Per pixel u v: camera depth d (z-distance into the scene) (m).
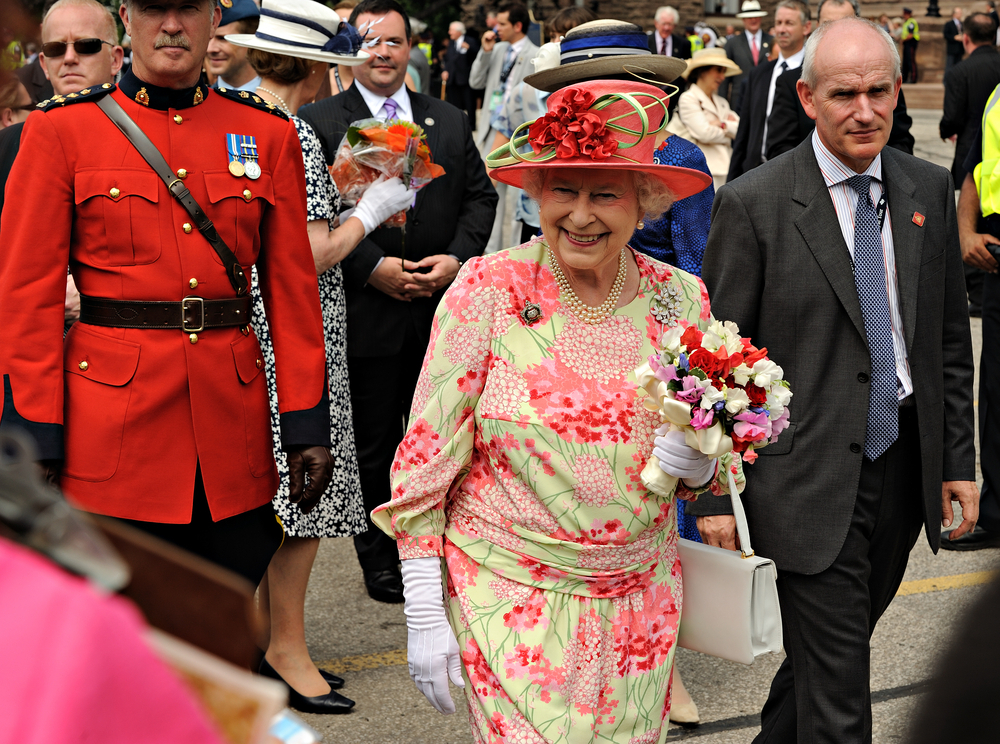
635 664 2.20
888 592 2.88
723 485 2.39
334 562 4.98
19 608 0.61
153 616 0.83
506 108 7.50
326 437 2.78
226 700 0.75
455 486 2.27
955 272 2.85
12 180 2.42
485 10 22.66
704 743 3.45
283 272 2.74
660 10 14.54
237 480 2.61
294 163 2.74
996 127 4.72
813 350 2.69
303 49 3.83
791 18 7.70
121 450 2.46
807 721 2.73
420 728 3.53
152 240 2.48
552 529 2.14
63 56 3.48
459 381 2.17
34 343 2.40
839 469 2.67
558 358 2.16
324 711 3.58
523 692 2.08
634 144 2.11
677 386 2.08
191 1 2.48
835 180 2.71
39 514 0.66
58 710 0.58
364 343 4.40
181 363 2.50
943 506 2.90
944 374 2.89
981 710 0.60
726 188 2.77
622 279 2.23
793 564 2.68
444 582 2.27
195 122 2.56
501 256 2.23
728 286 2.73
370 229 3.78
